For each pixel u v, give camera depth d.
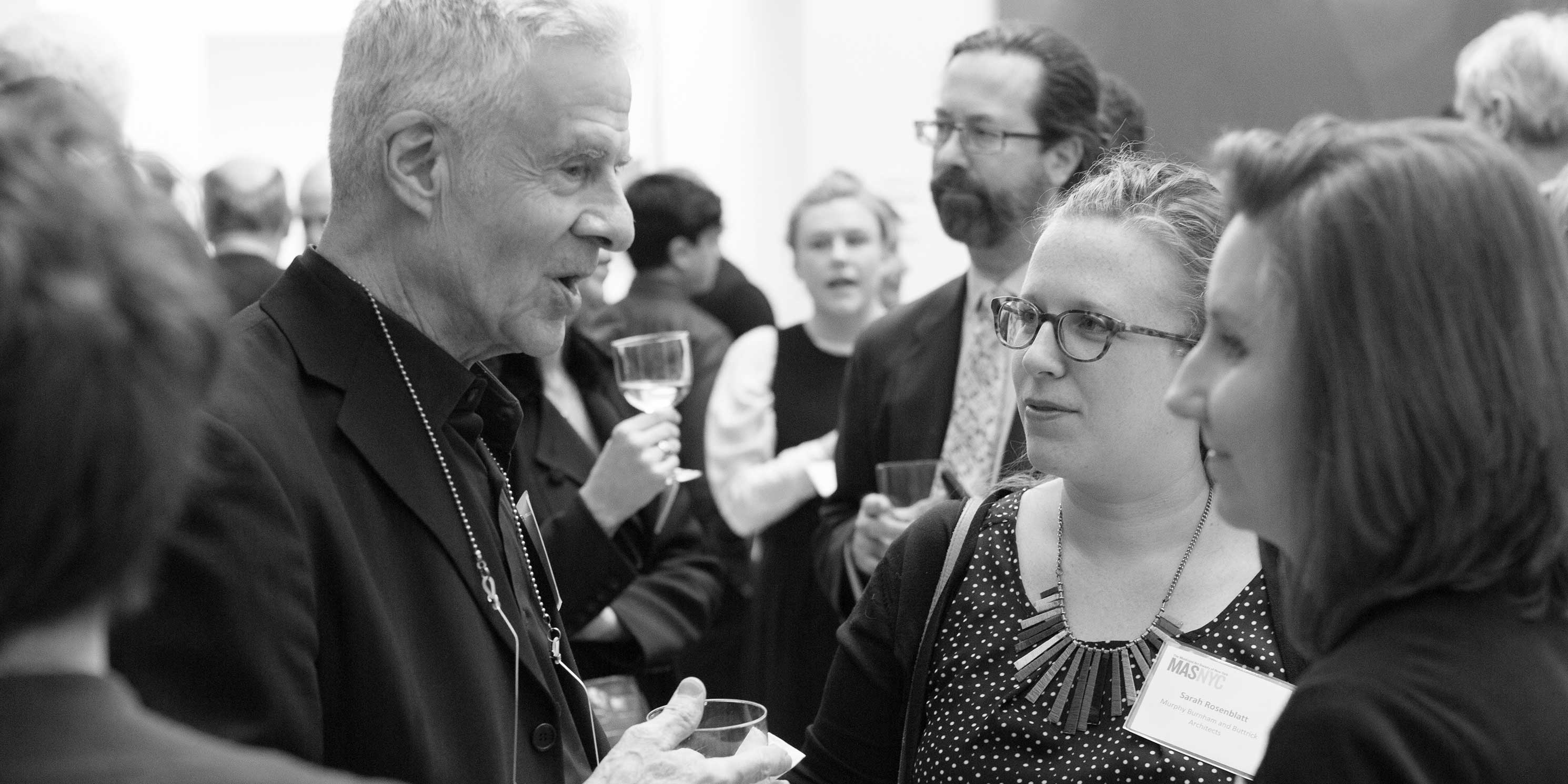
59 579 0.65
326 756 1.33
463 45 1.42
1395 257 0.92
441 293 1.47
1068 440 1.54
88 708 0.66
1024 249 2.70
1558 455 0.92
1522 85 3.25
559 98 1.43
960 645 1.60
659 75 6.98
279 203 3.44
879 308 4.27
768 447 3.52
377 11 1.45
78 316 0.63
